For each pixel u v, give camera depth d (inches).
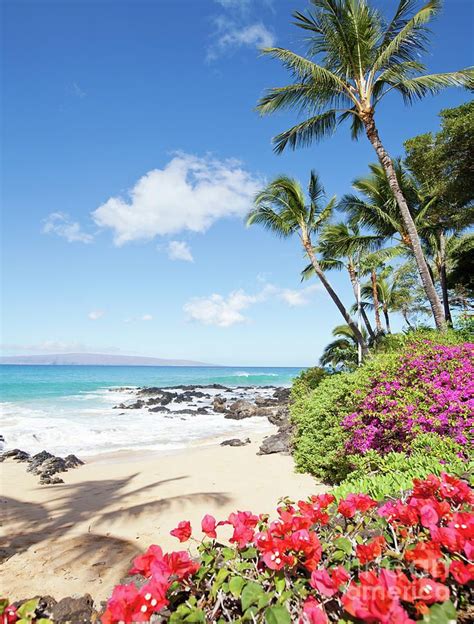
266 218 697.6
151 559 72.9
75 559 190.4
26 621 67.3
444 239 827.4
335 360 1117.1
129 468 397.1
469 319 474.0
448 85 452.1
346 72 502.6
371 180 680.4
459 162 608.1
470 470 144.3
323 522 92.5
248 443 541.6
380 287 1163.9
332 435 303.6
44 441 563.8
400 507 88.4
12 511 264.5
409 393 248.8
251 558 80.7
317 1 469.1
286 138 544.1
